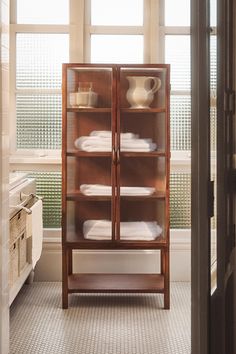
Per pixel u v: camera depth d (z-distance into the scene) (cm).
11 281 335
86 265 442
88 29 445
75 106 396
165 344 312
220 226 205
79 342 315
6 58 278
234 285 217
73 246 382
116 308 378
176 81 447
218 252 205
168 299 376
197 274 196
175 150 450
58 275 445
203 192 192
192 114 194
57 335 326
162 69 399
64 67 385
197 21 190
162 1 446
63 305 376
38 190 448
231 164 217
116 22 448
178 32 445
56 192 448
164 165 407
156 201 417
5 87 276
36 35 445
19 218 355
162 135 407
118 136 388
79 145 398
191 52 193
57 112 447
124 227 389
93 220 412
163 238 393
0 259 266
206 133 191
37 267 444
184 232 445
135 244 384
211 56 196
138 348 306
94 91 418
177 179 446
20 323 346
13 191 341
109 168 423
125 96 414
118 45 448
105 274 421
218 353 203
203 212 193
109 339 320
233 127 217
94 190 391
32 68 446
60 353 299
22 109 447
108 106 420
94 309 375
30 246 390
